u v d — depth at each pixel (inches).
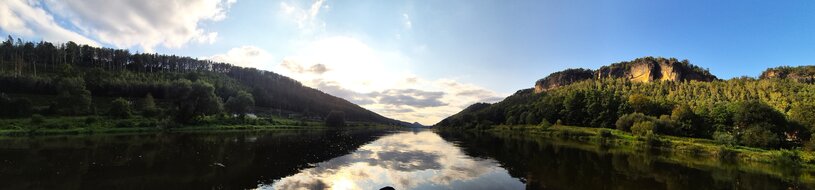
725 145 2411.4
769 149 2325.3
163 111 3959.2
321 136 3186.5
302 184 1003.3
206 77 7632.9
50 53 6791.3
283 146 2022.6
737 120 3031.5
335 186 1002.1
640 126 3193.9
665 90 6879.9
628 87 7544.3
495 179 1188.5
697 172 1448.1
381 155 1726.1
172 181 974.4
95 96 5036.9
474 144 2664.9
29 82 4527.6
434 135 4288.9
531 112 5698.8
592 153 2078.0
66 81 4608.8
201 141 2186.3
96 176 1011.3
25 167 1108.5
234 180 1013.2
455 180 1157.7
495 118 6998.0
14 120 2893.7
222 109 4256.9
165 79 6855.3
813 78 7588.6
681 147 2422.5
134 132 2851.9
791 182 1289.4
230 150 1715.1
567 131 3949.3
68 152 1483.8
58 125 2785.4
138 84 5462.6
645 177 1283.2
